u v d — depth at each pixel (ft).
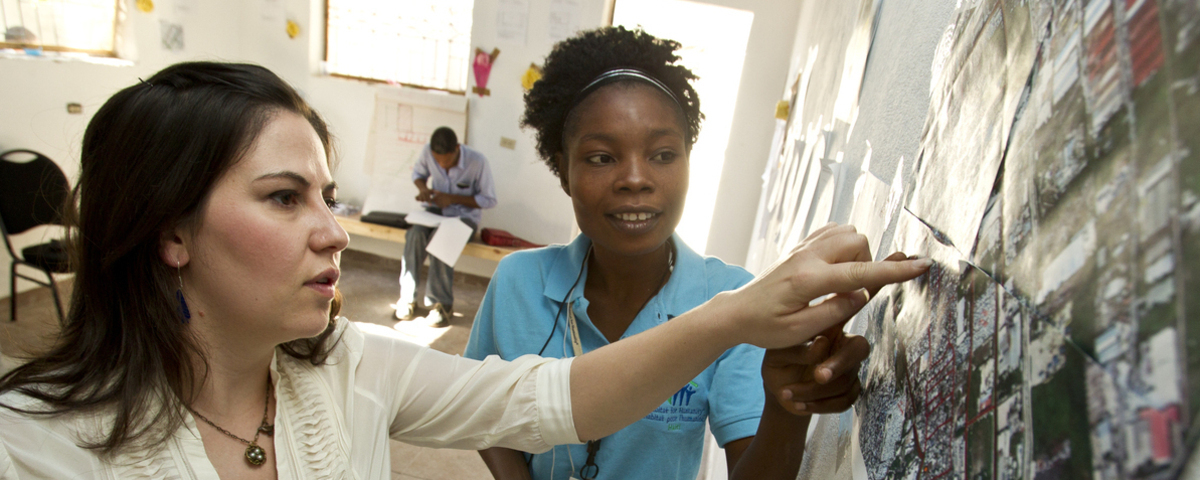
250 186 2.05
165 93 2.08
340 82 15.75
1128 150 0.79
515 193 15.87
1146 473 0.70
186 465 2.22
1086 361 0.83
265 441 2.44
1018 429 1.01
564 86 3.05
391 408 2.71
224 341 2.27
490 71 15.26
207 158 2.01
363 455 2.58
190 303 2.20
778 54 13.10
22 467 2.02
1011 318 1.09
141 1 13.57
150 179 2.03
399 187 15.88
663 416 3.07
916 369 1.56
